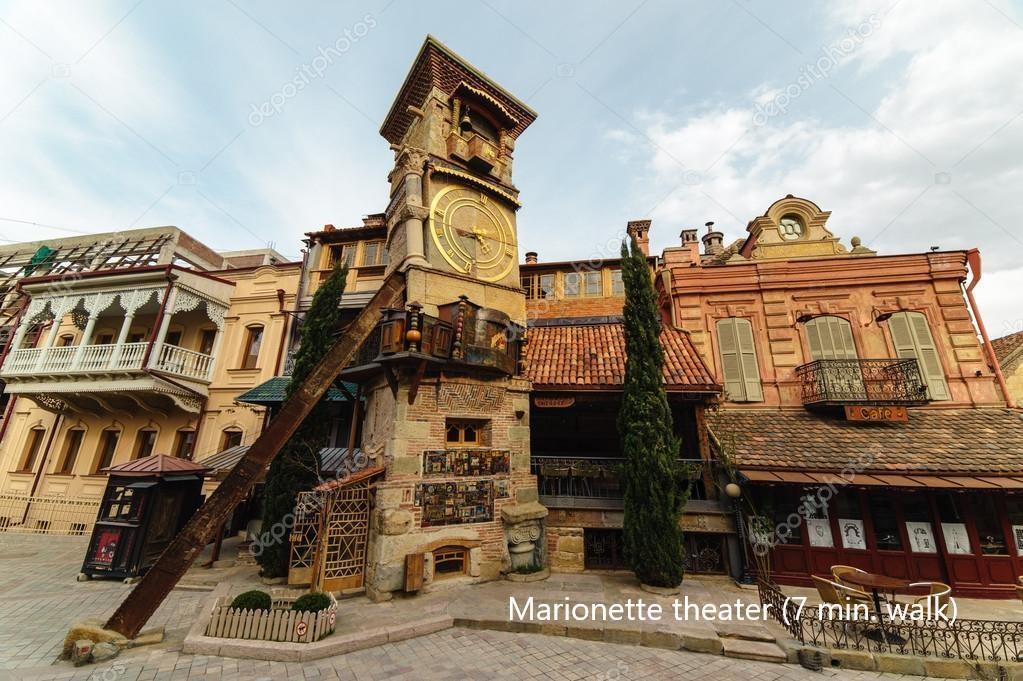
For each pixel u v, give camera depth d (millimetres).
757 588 9195
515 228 12555
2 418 19156
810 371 12820
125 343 15672
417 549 8617
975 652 6473
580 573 10195
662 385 10320
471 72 12812
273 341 16969
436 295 10227
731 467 10141
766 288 14492
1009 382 14656
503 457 10203
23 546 13531
